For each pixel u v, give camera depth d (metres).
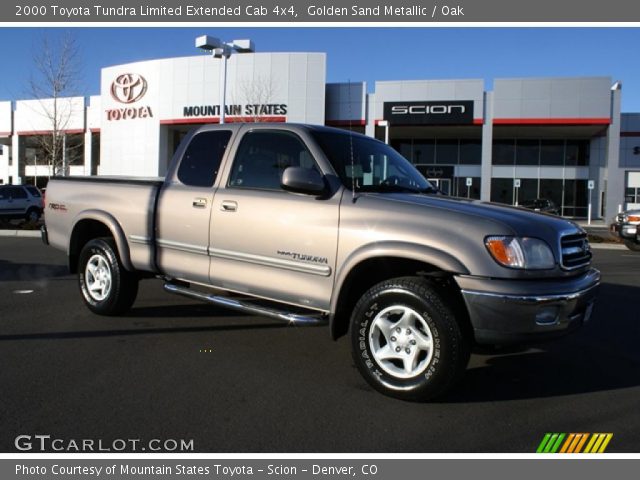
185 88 33.25
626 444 3.44
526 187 36.91
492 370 4.80
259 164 4.84
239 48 19.69
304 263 4.36
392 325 4.00
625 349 5.46
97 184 6.12
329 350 5.23
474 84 30.58
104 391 4.12
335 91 31.86
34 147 43.28
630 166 36.31
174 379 4.39
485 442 3.43
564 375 4.69
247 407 3.88
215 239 4.93
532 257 3.73
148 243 5.54
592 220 35.38
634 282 9.52
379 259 4.08
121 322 6.06
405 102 31.22
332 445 3.36
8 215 22.14
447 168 37.31
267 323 6.14
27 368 4.59
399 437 3.48
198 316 6.38
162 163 34.81
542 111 30.42
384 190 4.52
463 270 3.70
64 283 8.42
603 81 29.84
